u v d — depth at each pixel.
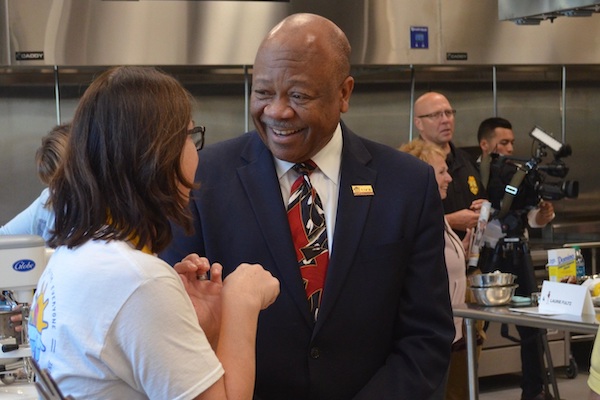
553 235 6.94
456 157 5.28
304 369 2.19
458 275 4.27
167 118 1.56
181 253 2.24
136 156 1.54
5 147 5.59
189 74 5.84
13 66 5.18
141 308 1.47
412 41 5.96
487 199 5.18
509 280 3.81
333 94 2.15
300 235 2.23
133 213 1.53
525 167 4.82
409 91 6.42
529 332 5.53
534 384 5.60
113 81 1.58
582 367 6.81
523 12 4.41
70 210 1.57
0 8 5.12
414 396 2.20
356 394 2.23
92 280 1.49
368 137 6.36
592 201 7.04
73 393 1.51
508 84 6.70
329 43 2.14
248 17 5.59
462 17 6.07
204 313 1.65
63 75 5.60
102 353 1.46
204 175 2.27
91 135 1.56
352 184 2.26
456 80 6.54
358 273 2.21
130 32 5.36
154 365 1.47
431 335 2.27
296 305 2.18
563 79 6.85
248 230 2.21
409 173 2.30
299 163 2.25
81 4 5.25
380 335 2.26
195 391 1.49
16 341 2.67
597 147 7.02
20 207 5.64
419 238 2.29
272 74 2.11
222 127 5.95
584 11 4.22
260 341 2.19
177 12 5.45
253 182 2.25
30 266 2.61
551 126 6.88
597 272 6.39
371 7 5.87
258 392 2.21
